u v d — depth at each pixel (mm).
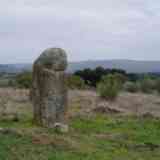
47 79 22672
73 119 27625
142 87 64438
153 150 19281
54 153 16938
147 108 38719
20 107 32125
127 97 48094
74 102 38531
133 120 29109
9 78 71000
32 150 16969
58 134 20812
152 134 23844
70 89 56281
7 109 30109
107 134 22797
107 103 39625
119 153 18219
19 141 18094
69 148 18016
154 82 64812
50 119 22516
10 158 15555
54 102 22641
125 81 67000
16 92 45406
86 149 18203
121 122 27750
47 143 18344
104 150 18484
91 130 23766
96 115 30594
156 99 48281
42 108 22672
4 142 17578
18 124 23312
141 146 19859
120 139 21438
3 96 40125
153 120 29391
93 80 72062
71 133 21688
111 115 31375
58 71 22875
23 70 61094
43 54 23000
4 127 21641
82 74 73375
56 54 22781
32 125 22766
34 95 23094
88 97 43875
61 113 22891
